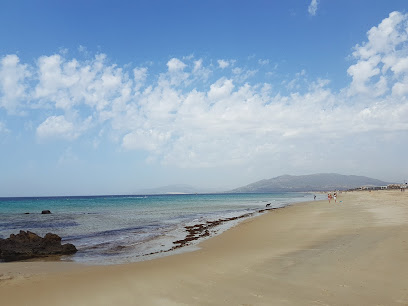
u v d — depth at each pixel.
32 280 9.74
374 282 7.59
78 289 8.50
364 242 13.16
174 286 8.36
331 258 10.56
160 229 27.12
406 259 9.52
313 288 7.45
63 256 15.83
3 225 32.81
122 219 38.88
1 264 13.67
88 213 52.38
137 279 9.36
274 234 19.47
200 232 24.14
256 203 86.94
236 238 19.11
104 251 17.02
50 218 42.16
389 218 23.23
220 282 8.49
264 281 8.32
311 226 22.17
